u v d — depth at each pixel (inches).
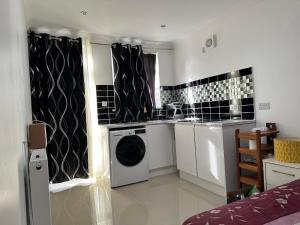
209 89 142.8
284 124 101.6
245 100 118.8
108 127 132.0
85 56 146.1
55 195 120.7
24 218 42.3
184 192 116.6
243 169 107.1
